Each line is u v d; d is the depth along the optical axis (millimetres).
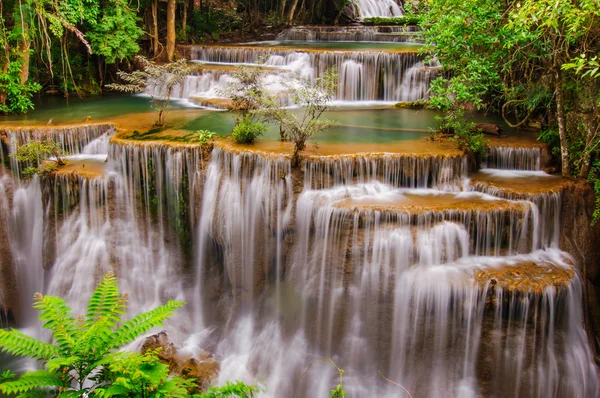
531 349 8492
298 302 10117
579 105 10773
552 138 11555
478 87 11289
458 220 9195
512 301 8312
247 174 10562
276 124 13078
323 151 10758
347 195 10008
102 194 11305
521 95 12680
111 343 5141
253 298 10852
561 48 9820
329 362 9539
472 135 11602
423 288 8703
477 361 8641
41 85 16875
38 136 12602
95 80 18656
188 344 10320
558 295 8406
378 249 9180
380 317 9258
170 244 11562
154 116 14430
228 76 16531
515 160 11297
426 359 8922
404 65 16844
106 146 13164
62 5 14828
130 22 17797
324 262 9688
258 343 10164
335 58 17047
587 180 10211
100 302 5605
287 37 24500
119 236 11461
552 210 9836
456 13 11242
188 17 24172
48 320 5254
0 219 12000
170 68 13820
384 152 10648
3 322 12180
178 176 11133
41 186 11492
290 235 10383
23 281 12250
